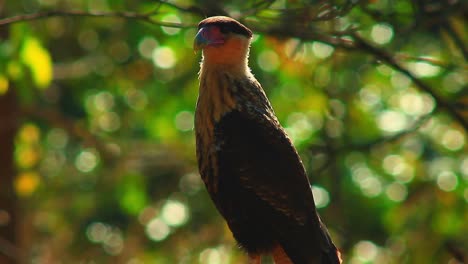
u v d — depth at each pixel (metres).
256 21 10.47
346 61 14.09
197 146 8.77
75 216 17.69
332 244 8.84
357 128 15.45
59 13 9.93
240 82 8.74
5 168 15.77
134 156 16.59
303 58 13.84
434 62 11.09
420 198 14.84
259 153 8.56
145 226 16.50
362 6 10.24
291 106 15.33
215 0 10.86
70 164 17.83
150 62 16.98
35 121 17.16
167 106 16.72
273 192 8.57
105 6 14.17
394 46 12.05
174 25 9.78
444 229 14.59
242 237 8.78
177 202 16.38
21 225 16.19
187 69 16.31
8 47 11.84
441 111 13.06
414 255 14.70
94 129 17.55
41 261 17.31
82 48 17.97
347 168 15.84
